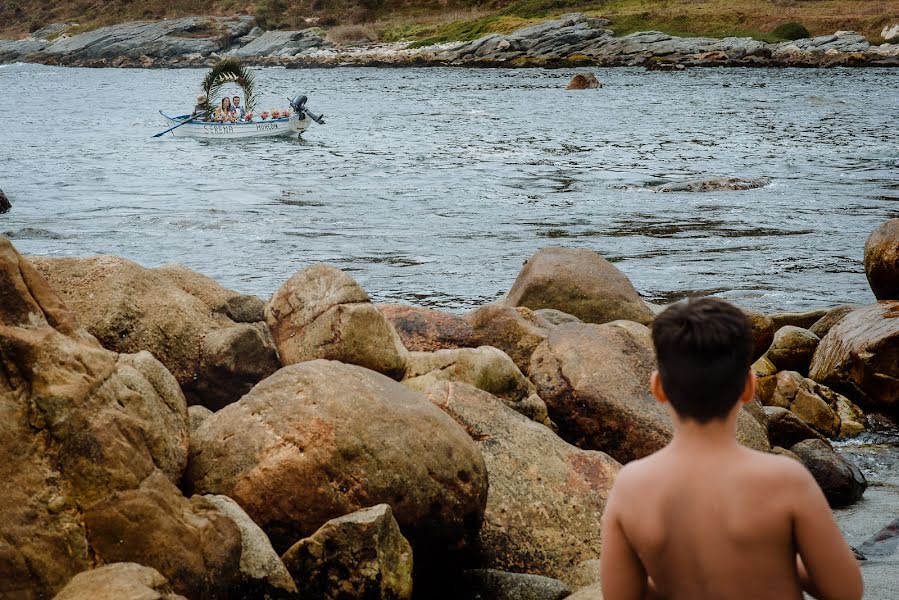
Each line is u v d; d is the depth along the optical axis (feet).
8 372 13.84
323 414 17.10
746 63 245.86
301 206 70.64
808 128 121.19
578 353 24.77
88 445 13.84
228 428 17.48
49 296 15.34
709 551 8.47
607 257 53.83
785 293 46.11
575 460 21.01
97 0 409.08
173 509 14.40
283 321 23.41
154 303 22.58
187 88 226.99
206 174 88.12
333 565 15.34
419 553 17.34
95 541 13.42
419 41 309.42
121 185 81.25
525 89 193.77
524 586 17.62
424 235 59.93
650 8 298.56
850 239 58.49
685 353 8.57
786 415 27.02
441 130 124.77
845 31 259.60
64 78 273.95
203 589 14.05
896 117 133.69
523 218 65.67
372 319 22.65
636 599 8.98
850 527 21.72
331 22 353.10
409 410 17.62
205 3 387.34
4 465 13.21
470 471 17.56
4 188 78.89
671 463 8.73
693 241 58.08
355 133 122.62
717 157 96.02
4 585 12.42
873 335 30.89
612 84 198.90
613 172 86.94
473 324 27.14
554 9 317.42
